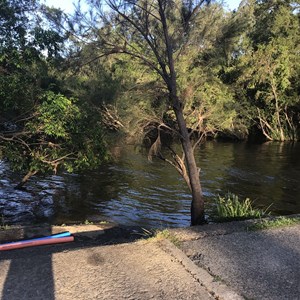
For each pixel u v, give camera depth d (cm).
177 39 800
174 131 805
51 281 347
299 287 348
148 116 797
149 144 859
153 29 803
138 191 1341
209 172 1738
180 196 1276
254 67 2978
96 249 430
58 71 924
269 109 3469
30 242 578
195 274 367
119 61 879
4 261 393
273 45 3039
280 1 3198
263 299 325
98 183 1458
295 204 1191
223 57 843
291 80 3231
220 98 873
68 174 1611
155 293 330
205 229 532
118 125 870
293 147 2836
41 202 1161
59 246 594
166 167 1808
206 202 1184
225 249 445
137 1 771
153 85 805
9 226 779
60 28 794
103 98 923
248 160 2131
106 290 332
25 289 331
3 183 1386
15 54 898
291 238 487
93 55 816
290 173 1722
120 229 793
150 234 545
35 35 902
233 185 1461
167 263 393
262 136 3709
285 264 400
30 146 1009
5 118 945
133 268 379
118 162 1927
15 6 912
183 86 820
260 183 1502
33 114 919
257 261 408
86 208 1108
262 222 560
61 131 921
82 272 367
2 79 863
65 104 932
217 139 3450
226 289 339
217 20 813
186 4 793
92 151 1020
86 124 973
